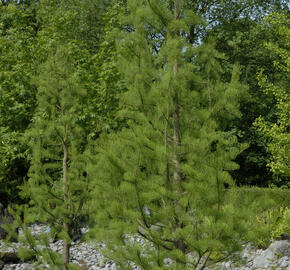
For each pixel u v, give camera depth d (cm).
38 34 1157
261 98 1591
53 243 852
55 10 1325
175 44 364
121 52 411
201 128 372
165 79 359
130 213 341
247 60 1648
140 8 391
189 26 404
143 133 370
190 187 328
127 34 404
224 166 330
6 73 1045
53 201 520
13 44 1136
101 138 471
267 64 1600
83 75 981
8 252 707
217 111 373
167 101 371
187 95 377
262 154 1642
